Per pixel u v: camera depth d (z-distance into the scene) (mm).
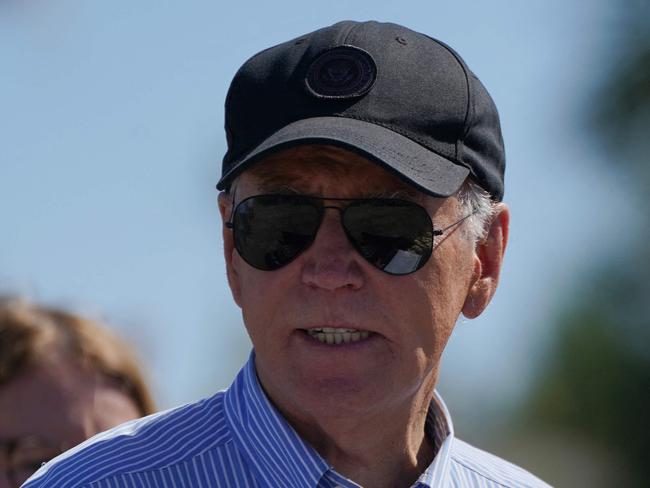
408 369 4863
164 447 4953
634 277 20562
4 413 6117
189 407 5156
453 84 5012
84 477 4805
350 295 4750
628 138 20281
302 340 4801
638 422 20719
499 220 5426
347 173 4766
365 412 4797
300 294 4758
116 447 4953
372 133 4734
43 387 6176
